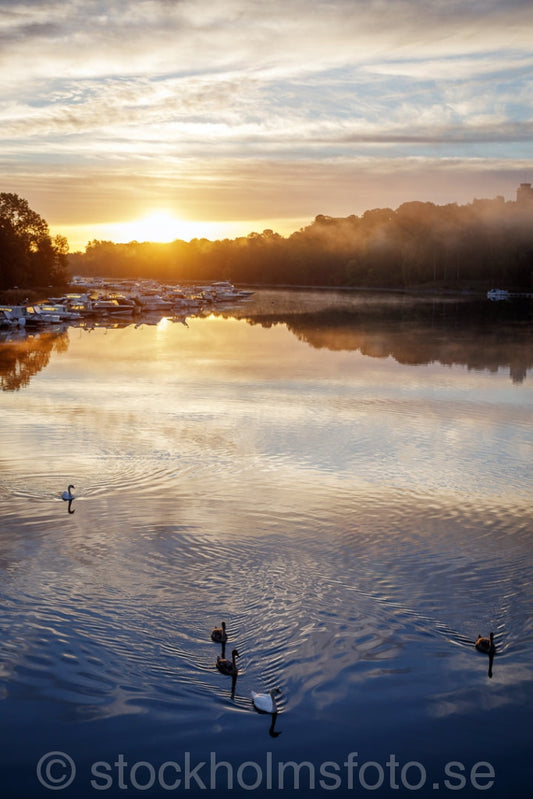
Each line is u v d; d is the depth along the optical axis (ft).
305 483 95.61
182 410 139.74
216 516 82.53
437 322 345.10
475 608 63.10
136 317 388.78
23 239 537.65
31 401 147.23
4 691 50.57
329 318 372.99
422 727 48.83
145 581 66.18
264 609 61.98
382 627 59.67
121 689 51.37
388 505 87.97
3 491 88.69
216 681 52.60
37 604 61.46
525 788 44.45
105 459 103.86
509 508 87.97
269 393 159.74
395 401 152.25
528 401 153.58
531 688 52.44
